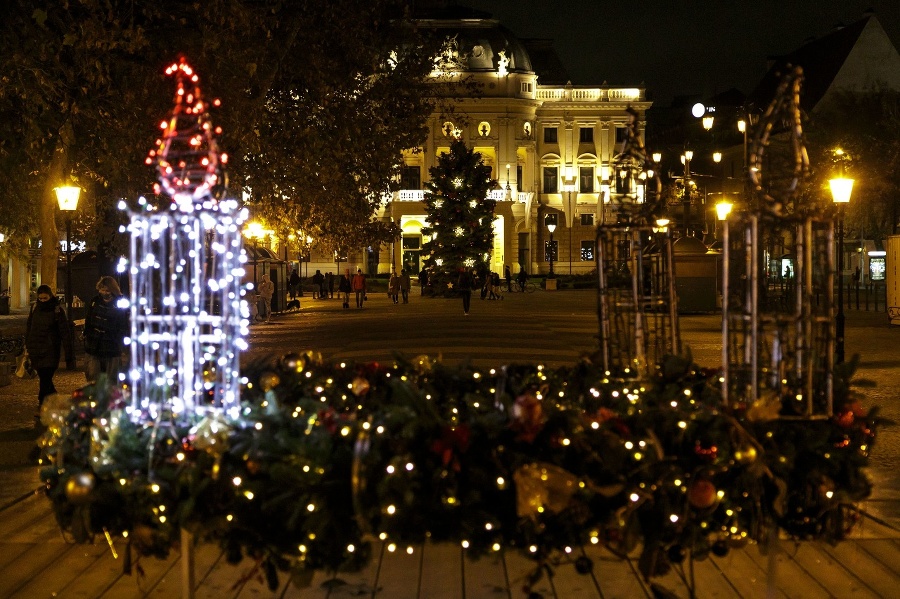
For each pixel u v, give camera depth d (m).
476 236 59.94
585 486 5.36
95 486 5.59
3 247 31.27
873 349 22.94
